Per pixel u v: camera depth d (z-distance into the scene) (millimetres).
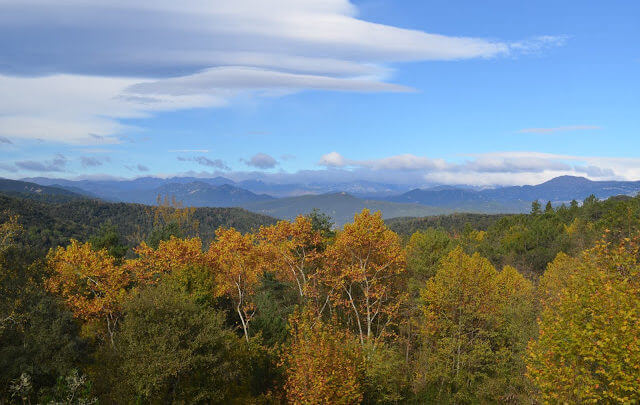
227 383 27047
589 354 16031
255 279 45219
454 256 38312
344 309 48625
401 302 44750
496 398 33344
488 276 38969
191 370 24609
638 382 14367
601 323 16312
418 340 40906
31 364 22531
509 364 34094
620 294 15906
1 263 26250
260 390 31547
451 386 36125
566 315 18078
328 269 44812
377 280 45719
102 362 25203
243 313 45469
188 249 46188
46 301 26531
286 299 45906
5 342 23812
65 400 21391
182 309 25891
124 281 44156
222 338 26281
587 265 19328
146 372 22844
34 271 28750
